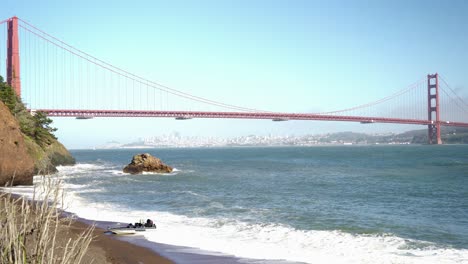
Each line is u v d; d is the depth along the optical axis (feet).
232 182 112.27
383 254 35.27
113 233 42.63
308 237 42.14
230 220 52.08
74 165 206.49
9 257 9.00
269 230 45.62
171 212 58.59
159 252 35.14
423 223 51.08
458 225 49.90
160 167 152.56
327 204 68.03
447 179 118.01
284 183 108.58
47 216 9.79
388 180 117.08
